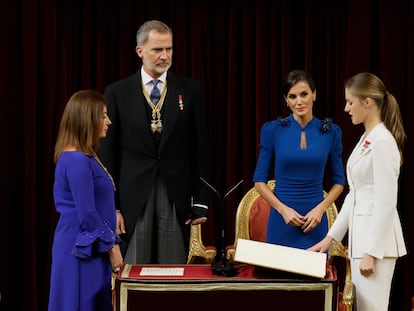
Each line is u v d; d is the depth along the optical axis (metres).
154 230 6.34
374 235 5.18
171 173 6.25
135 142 6.24
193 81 6.43
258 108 7.75
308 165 6.05
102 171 5.49
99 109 5.42
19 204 7.73
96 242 5.34
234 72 7.77
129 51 7.71
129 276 5.06
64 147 5.41
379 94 5.29
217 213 7.90
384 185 5.16
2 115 7.57
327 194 6.58
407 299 7.68
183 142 6.32
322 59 7.78
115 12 7.71
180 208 6.28
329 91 7.77
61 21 7.64
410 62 7.56
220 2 7.75
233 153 7.79
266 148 6.22
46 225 7.76
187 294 4.96
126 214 6.24
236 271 5.13
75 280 5.32
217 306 4.99
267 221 6.70
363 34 7.58
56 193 5.45
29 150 7.60
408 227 7.65
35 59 7.57
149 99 6.28
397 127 5.30
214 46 7.80
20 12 7.56
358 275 5.34
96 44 7.72
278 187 6.18
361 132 7.66
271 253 5.11
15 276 7.76
